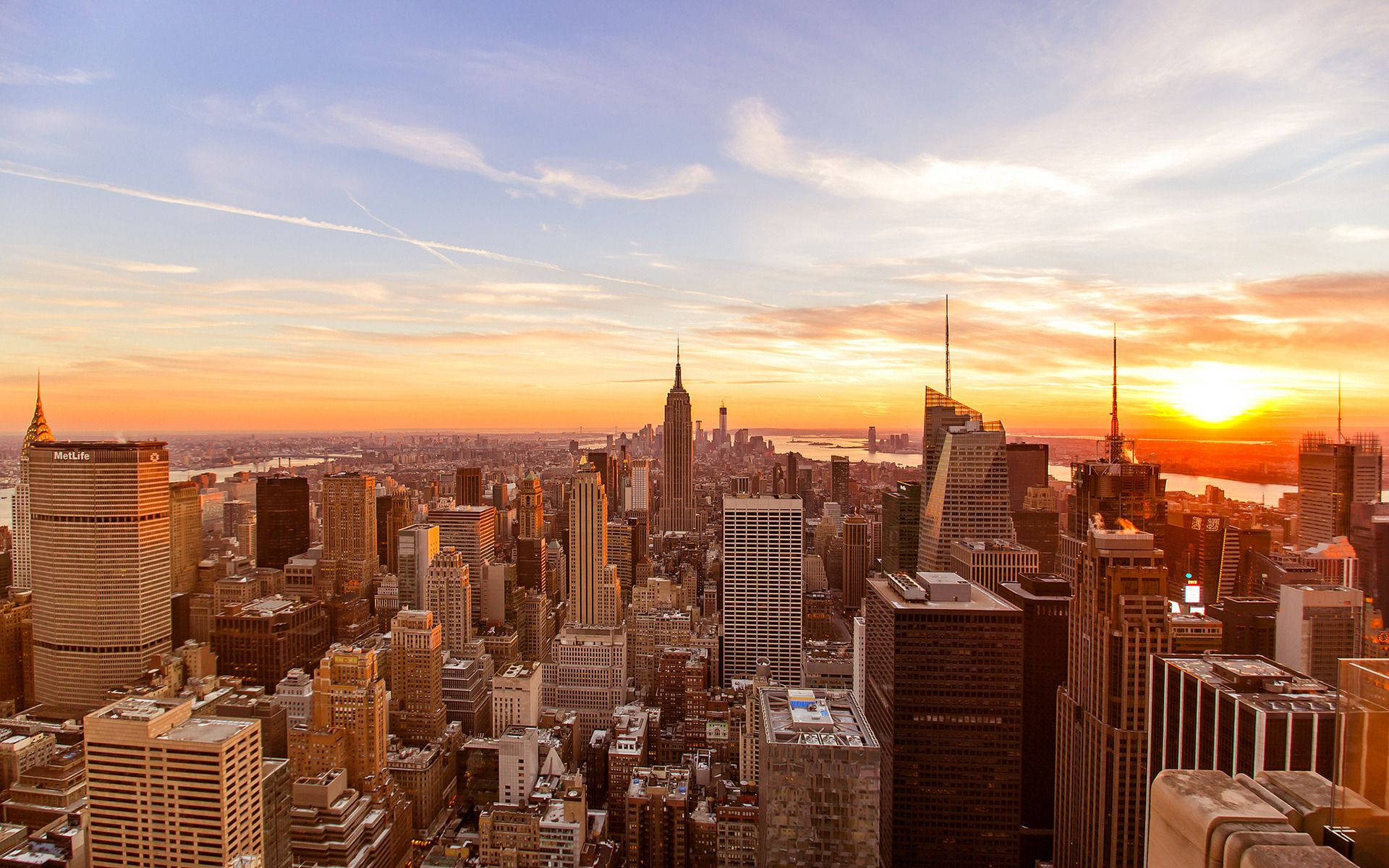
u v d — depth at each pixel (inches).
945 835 4916.3
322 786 4926.2
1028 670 4884.4
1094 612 4168.3
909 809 4950.8
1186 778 584.1
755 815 4662.9
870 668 5629.9
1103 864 4057.6
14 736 5036.9
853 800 3085.6
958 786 4909.0
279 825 3971.5
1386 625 3243.1
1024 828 4857.3
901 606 4972.9
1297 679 3191.4
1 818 4220.0
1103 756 4028.1
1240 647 3732.8
